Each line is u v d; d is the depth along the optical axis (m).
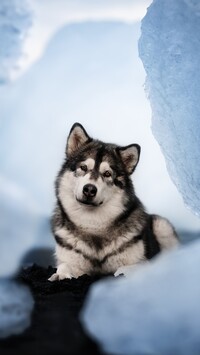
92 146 7.78
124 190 7.50
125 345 3.58
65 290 6.25
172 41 8.38
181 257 3.97
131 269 6.90
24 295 5.04
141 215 7.64
